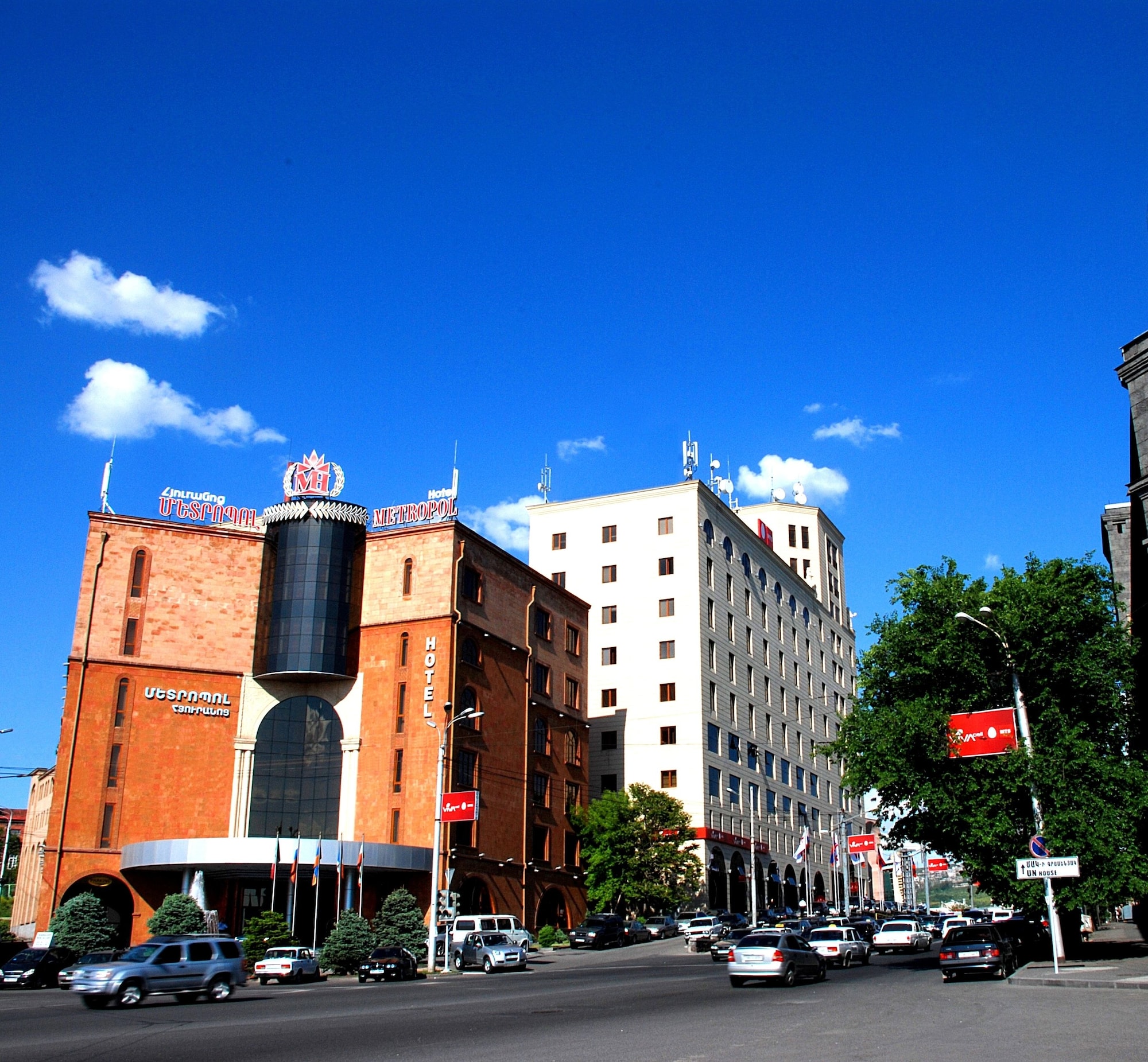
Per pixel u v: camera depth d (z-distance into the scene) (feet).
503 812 225.35
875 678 144.56
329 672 219.20
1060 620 128.88
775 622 365.40
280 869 185.47
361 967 146.61
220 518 231.91
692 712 296.10
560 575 326.44
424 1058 56.90
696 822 286.46
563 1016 81.10
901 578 145.79
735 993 101.50
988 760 125.08
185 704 215.10
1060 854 121.70
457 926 173.06
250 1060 57.06
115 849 203.31
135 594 217.97
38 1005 100.73
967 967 109.40
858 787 142.61
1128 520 181.16
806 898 318.45
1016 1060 51.24
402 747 213.46
